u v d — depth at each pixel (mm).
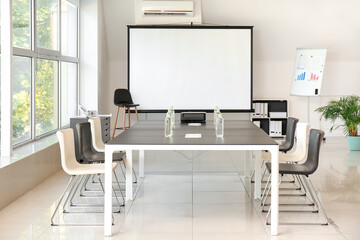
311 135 5117
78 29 10328
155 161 8586
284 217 4992
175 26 10773
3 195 5285
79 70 10398
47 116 8266
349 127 9906
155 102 10961
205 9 11016
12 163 5535
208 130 5887
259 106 11805
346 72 12109
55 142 7430
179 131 5750
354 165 8062
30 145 7059
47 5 8141
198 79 10922
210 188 6391
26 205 5418
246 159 7086
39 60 7785
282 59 12039
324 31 11508
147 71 10875
